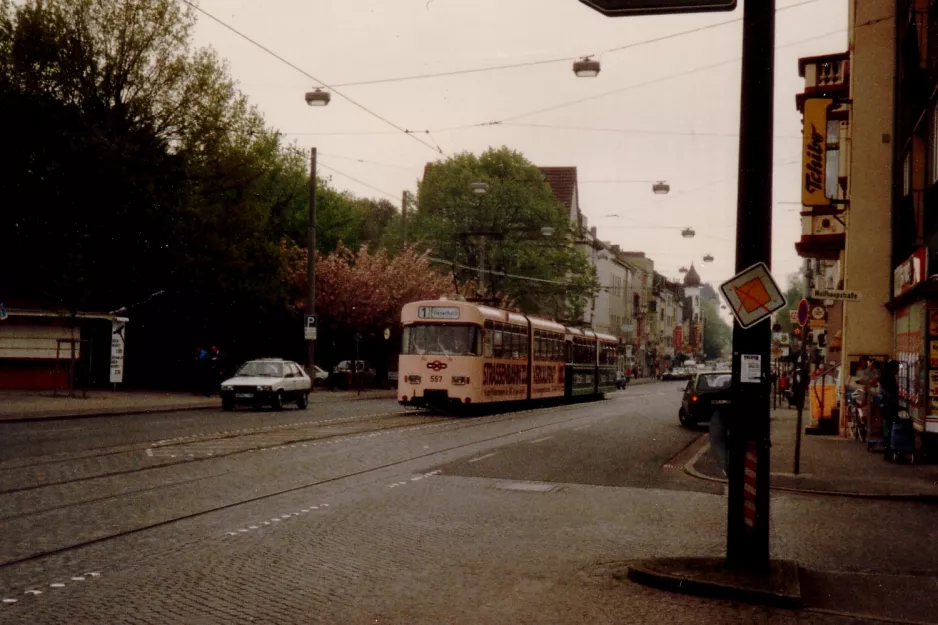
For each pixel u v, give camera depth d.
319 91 28.53
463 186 58.41
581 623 6.91
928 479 15.77
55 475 14.00
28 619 6.55
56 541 9.30
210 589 7.55
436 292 54.72
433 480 14.66
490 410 33.62
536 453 18.91
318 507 11.82
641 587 8.10
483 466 16.56
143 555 8.78
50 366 37.72
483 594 7.69
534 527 10.93
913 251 21.38
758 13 8.76
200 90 41.31
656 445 21.56
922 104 20.72
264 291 43.84
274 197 59.44
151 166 38.88
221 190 42.59
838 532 11.21
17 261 38.16
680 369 105.06
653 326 135.25
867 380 22.33
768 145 8.71
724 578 8.07
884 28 24.80
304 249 53.69
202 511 11.22
